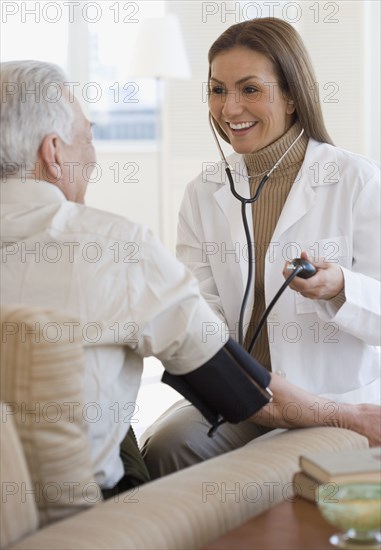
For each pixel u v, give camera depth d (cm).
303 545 119
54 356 127
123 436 158
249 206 225
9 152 158
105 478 154
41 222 154
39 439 128
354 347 212
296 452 152
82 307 148
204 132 655
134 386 159
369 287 198
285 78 213
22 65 160
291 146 216
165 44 619
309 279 191
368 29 607
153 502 131
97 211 157
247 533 124
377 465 129
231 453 154
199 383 159
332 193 215
